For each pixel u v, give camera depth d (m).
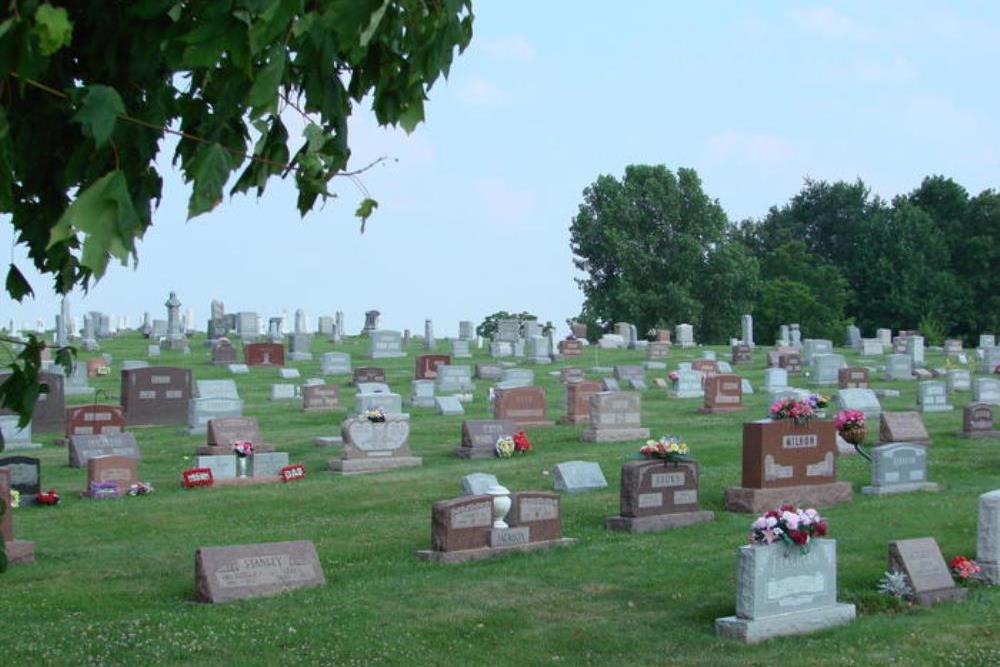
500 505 19.12
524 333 77.38
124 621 15.16
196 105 6.38
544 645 14.23
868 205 118.31
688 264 92.12
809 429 23.00
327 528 21.80
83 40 6.56
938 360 61.34
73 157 5.86
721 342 93.44
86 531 22.00
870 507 22.59
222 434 30.75
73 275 6.92
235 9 5.19
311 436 35.00
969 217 106.19
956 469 27.11
